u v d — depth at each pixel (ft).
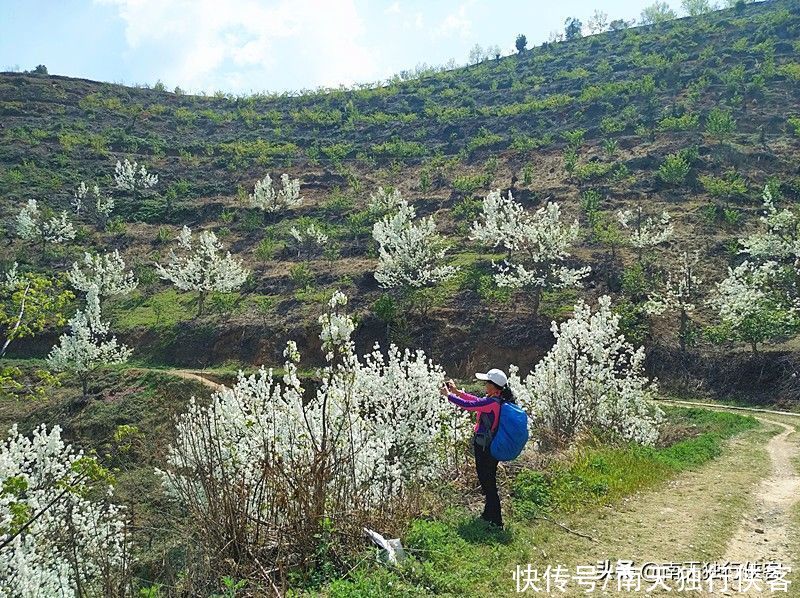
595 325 53.31
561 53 318.65
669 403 90.07
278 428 30.01
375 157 226.79
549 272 127.34
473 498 26.23
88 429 92.12
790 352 96.43
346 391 31.73
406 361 44.04
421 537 20.35
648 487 29.86
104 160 223.71
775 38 245.45
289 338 119.24
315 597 16.56
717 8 319.68
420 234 129.39
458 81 306.35
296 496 19.16
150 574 19.19
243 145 244.01
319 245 161.07
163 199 199.11
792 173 157.07
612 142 183.32
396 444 38.83
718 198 149.07
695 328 107.14
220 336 123.54
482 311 118.93
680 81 230.68
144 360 122.72
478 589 17.70
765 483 32.12
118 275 142.51
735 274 108.06
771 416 81.15
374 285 135.23
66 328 129.29
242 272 140.67
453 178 194.90
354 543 19.44
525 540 21.45
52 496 33.45
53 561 30.48
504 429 22.03
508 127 232.73
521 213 134.92
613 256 130.62
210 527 18.67
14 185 195.72
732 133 183.21
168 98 307.37
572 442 39.68
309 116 274.16
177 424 26.53
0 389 32.73
